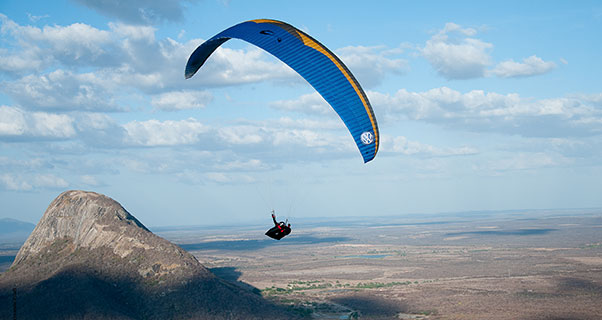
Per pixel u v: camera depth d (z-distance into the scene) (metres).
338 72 35.72
